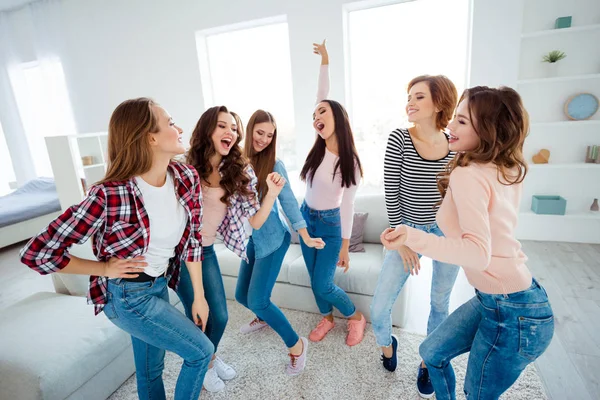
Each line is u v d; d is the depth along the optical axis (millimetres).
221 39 4316
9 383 1431
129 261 1087
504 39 3127
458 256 860
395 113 3734
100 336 1675
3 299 2984
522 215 3402
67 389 1483
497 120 898
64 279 2121
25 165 5809
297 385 1710
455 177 930
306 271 2242
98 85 4941
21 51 5375
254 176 1557
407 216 1532
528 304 916
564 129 3281
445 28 3393
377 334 1654
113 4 4504
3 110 5625
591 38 3059
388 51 3611
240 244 1558
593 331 2008
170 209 1166
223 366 1789
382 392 1631
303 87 3812
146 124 1027
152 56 4492
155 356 1302
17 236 4113
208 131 1447
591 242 3318
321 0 3529
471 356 1034
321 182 1762
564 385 1631
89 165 4090
